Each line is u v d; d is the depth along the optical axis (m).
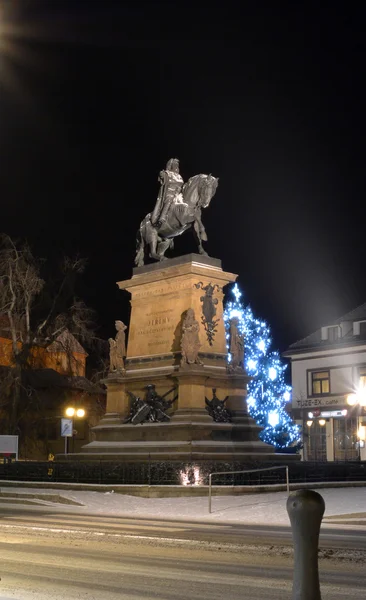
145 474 30.22
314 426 71.06
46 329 52.66
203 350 34.28
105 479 31.28
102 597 9.64
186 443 31.78
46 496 28.62
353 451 67.25
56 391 63.22
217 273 35.03
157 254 36.78
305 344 73.00
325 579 11.29
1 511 25.58
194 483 29.31
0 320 54.12
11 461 37.66
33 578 11.19
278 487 29.30
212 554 14.14
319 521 4.83
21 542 15.89
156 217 36.75
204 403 33.44
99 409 64.44
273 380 63.38
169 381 34.22
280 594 9.98
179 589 10.34
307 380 72.12
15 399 50.06
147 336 35.81
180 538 16.75
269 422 61.69
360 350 68.38
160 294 35.69
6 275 50.00
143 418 34.28
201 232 35.78
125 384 36.19
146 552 14.36
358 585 10.75
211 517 22.98
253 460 32.22
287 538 17.02
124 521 21.70
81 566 12.46
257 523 21.39
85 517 23.05
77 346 62.81
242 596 9.81
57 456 35.94
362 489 30.39
